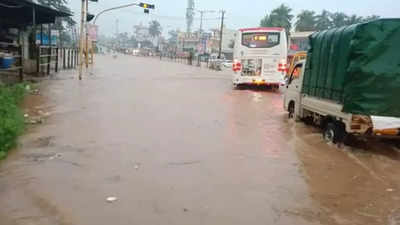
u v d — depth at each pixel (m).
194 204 4.92
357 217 4.71
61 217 4.43
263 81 20.14
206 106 13.62
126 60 57.94
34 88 15.69
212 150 7.58
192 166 6.49
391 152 7.84
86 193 5.14
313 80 9.64
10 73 17.89
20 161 6.41
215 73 35.66
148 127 9.46
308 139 8.86
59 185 5.39
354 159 7.30
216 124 10.28
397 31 7.31
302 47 53.25
